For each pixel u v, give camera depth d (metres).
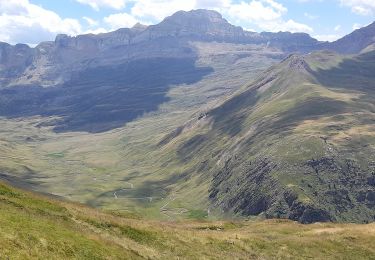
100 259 42.12
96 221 56.59
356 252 67.06
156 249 55.12
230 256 60.09
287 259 62.84
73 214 56.09
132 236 56.47
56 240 40.31
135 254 50.31
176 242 59.34
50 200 59.62
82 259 39.88
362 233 73.25
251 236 69.12
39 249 36.69
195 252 58.03
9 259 31.91
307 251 66.06
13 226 38.84
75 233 46.22
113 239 52.41
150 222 71.38
